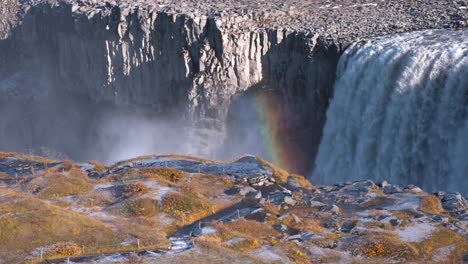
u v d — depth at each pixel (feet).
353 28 429.79
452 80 340.18
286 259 189.57
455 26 407.64
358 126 383.24
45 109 552.41
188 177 255.91
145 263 183.11
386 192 240.53
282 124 435.12
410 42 377.71
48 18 559.38
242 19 452.35
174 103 465.06
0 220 198.59
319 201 233.14
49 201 234.58
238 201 232.53
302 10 479.82
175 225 214.28
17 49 596.29
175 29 451.94
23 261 186.29
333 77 410.11
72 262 184.75
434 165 346.33
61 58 538.06
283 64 432.66
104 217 217.36
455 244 198.39
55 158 523.70
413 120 353.51
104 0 529.45
